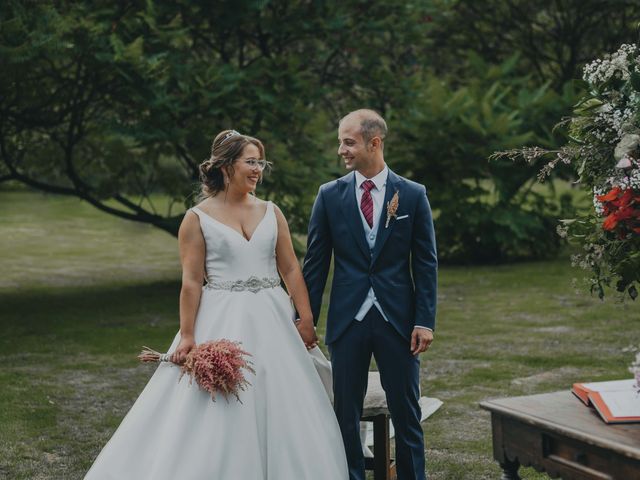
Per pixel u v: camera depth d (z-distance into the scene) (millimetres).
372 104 13258
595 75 3043
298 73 11070
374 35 12070
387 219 3771
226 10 10812
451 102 13992
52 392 6293
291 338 3855
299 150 11164
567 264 13836
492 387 6262
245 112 10555
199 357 3578
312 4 11500
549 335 8211
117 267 14219
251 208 3947
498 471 4504
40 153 11906
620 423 2861
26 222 21031
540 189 18906
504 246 14727
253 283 3840
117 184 11898
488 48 17219
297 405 3727
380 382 4027
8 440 5125
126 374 6895
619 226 2945
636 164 2799
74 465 4688
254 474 3566
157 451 3611
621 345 7652
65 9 9688
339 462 3742
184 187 11656
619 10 16125
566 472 2855
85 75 10234
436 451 4848
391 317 3730
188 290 3807
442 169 14375
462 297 10797
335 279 3861
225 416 3586
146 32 10188
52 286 12086
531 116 14578
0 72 9055
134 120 10922
